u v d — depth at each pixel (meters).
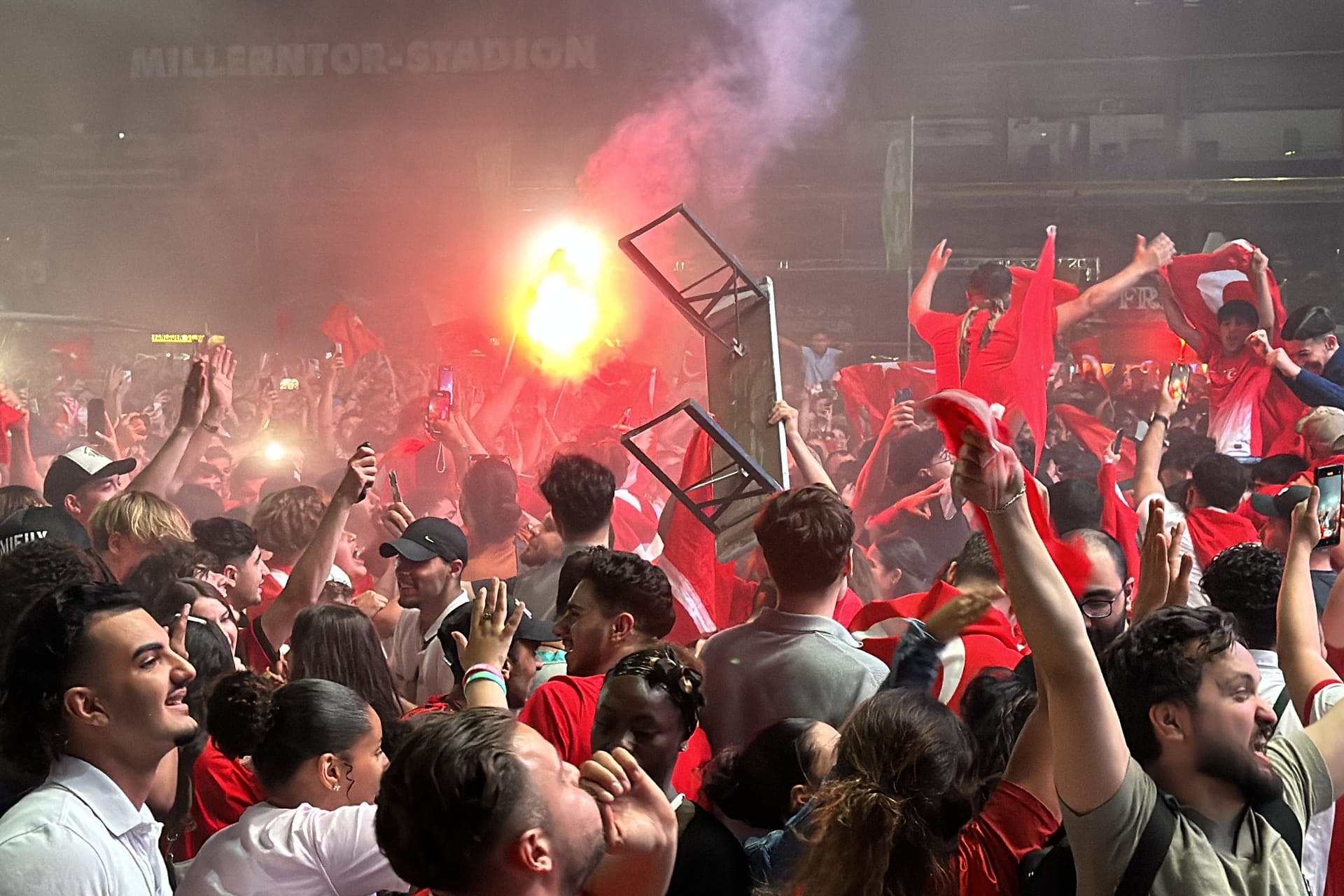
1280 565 3.43
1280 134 32.69
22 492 5.08
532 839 1.57
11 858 2.23
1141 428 11.51
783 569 3.15
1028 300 7.06
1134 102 33.22
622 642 3.12
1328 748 2.38
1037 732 2.38
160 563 3.91
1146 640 2.20
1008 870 2.30
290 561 5.15
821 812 2.20
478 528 5.38
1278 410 8.68
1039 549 2.02
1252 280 8.84
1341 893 3.25
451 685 4.09
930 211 30.05
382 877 2.57
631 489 8.71
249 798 3.19
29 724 2.38
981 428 1.98
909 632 2.61
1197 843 2.08
